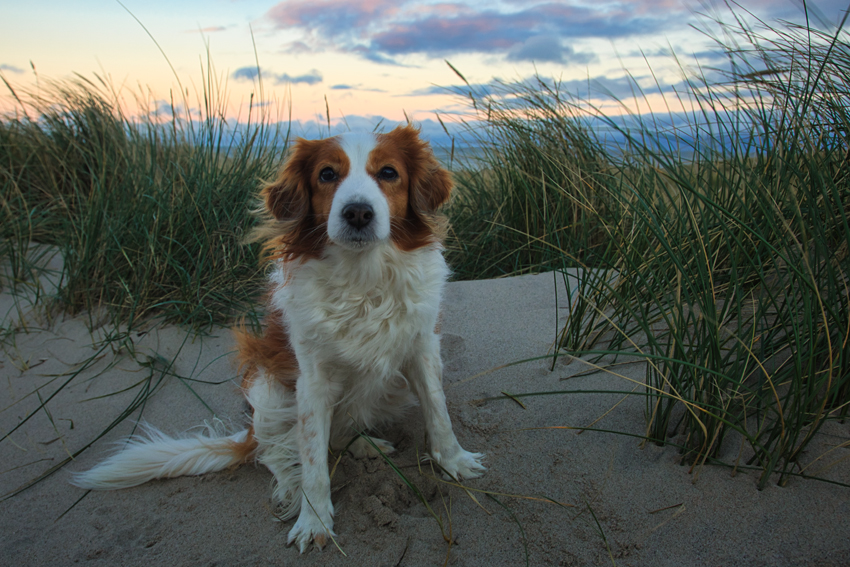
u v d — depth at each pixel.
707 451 0.61
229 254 1.16
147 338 1.05
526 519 0.61
